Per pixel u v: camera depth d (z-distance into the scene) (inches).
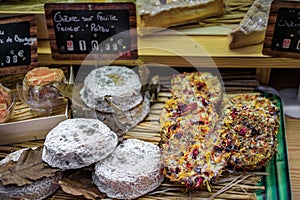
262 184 39.2
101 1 44.4
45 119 42.9
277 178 39.8
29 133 43.4
